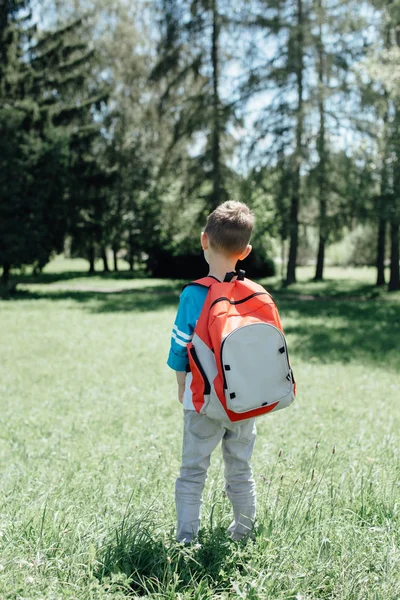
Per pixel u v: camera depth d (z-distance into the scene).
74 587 2.24
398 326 15.60
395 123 21.38
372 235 49.19
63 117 30.25
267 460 4.39
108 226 32.53
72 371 9.92
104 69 37.19
